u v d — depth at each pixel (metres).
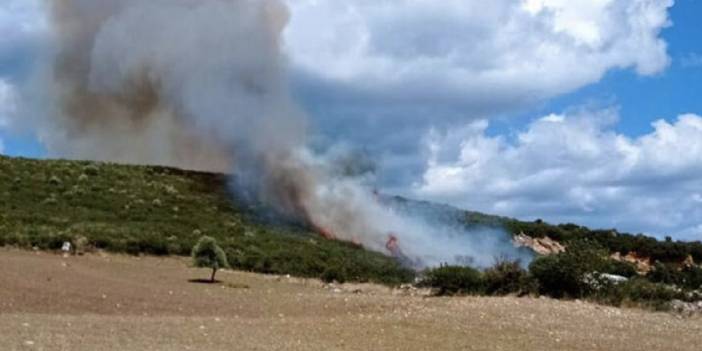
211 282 25.62
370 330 16.22
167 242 35.75
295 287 27.23
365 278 32.34
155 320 15.88
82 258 29.22
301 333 15.33
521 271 25.36
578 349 15.31
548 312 19.88
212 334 14.32
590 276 24.94
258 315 18.56
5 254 26.84
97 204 44.97
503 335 16.36
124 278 23.75
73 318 15.23
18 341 11.81
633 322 19.53
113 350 11.82
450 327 17.06
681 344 16.67
